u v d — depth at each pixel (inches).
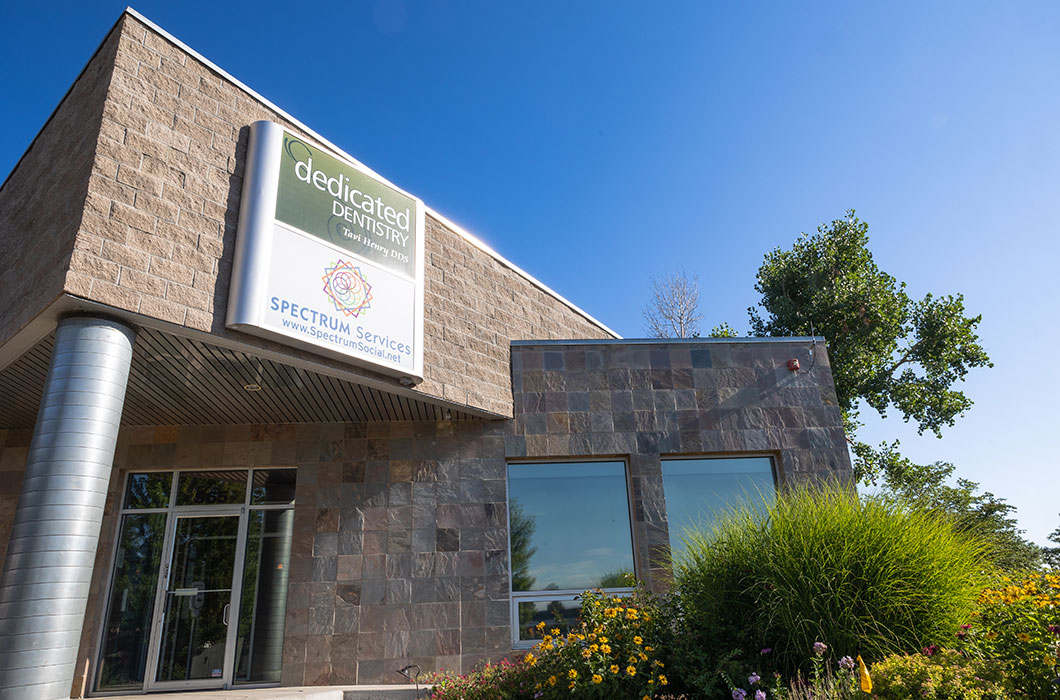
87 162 245.3
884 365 807.1
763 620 214.5
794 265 845.8
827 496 253.3
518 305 443.5
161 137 264.1
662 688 214.4
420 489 368.2
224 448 375.2
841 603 204.4
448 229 392.2
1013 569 237.3
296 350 282.5
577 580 363.6
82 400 224.7
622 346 405.7
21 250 278.7
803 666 201.9
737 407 395.5
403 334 326.6
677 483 384.8
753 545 230.8
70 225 237.1
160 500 373.4
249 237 274.5
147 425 376.2
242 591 359.9
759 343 411.2
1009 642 163.6
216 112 287.4
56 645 204.7
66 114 287.4
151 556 363.9
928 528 219.3
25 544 209.5
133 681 339.3
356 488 366.3
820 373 406.3
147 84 266.1
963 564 211.8
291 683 327.9
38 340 258.1
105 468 227.8
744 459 393.1
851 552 209.3
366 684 327.6
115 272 235.3
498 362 394.3
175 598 356.5
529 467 386.3
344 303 301.6
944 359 777.6
